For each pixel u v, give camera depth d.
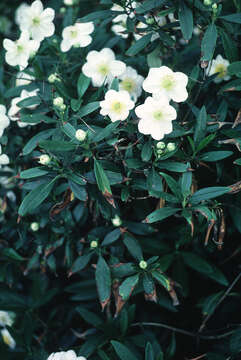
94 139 0.69
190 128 0.77
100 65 0.79
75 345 0.94
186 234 0.79
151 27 0.80
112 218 0.80
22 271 0.91
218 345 0.86
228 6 0.84
